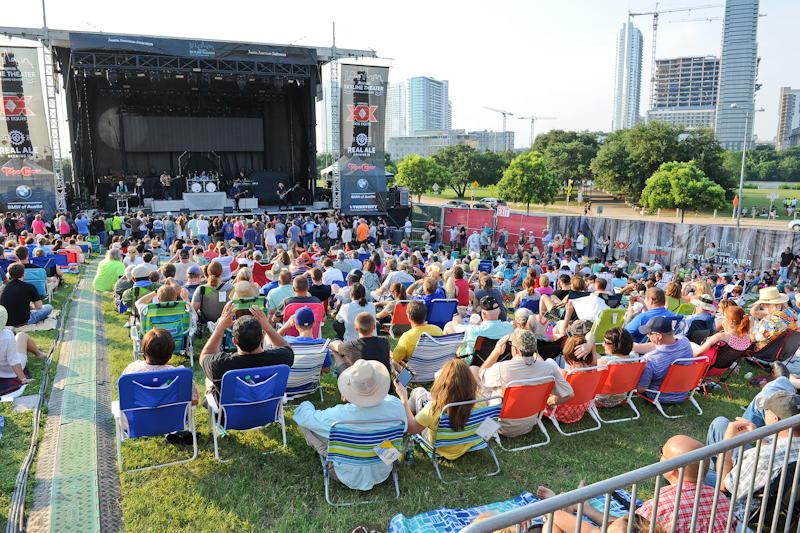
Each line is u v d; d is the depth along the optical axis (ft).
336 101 76.89
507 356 18.38
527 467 14.30
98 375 19.98
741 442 7.84
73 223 60.90
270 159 90.84
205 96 84.23
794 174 409.28
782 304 20.93
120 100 79.87
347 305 20.48
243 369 13.17
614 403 17.78
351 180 77.00
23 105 62.03
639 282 31.71
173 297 20.12
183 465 13.82
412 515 12.07
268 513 12.05
